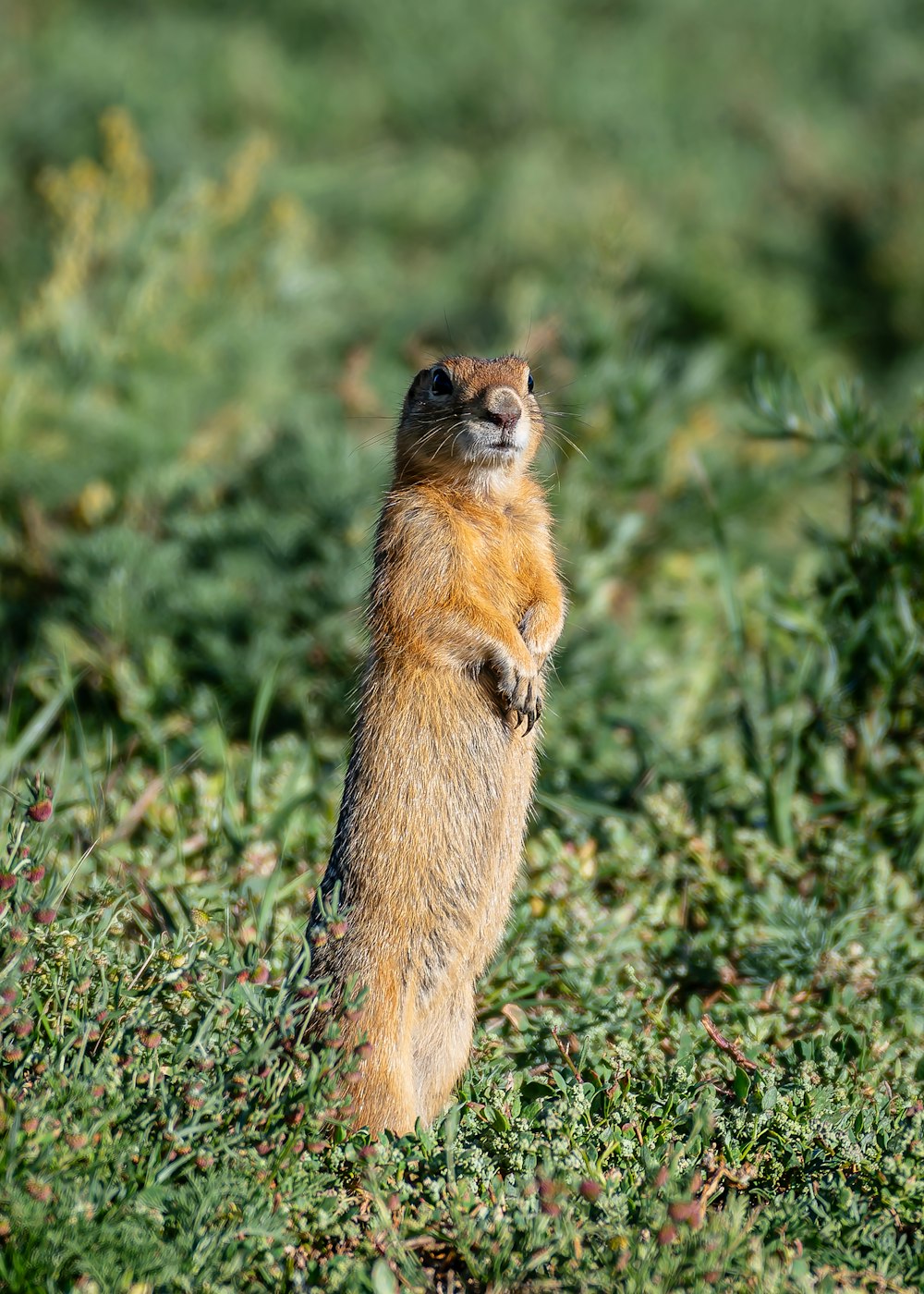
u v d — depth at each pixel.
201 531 17.78
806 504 22.36
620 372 20.56
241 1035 8.12
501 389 10.17
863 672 13.22
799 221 36.56
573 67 40.56
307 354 27.91
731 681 16.45
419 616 9.62
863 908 11.52
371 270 31.80
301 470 18.30
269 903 10.09
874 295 34.56
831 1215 7.60
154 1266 6.52
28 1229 6.46
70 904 9.85
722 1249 6.84
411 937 9.40
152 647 16.02
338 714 16.12
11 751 12.96
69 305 23.95
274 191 32.28
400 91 39.97
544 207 33.72
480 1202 7.56
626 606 19.25
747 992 10.83
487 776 9.72
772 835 12.68
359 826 9.42
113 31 40.06
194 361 24.00
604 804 13.78
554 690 16.09
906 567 12.98
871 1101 9.12
